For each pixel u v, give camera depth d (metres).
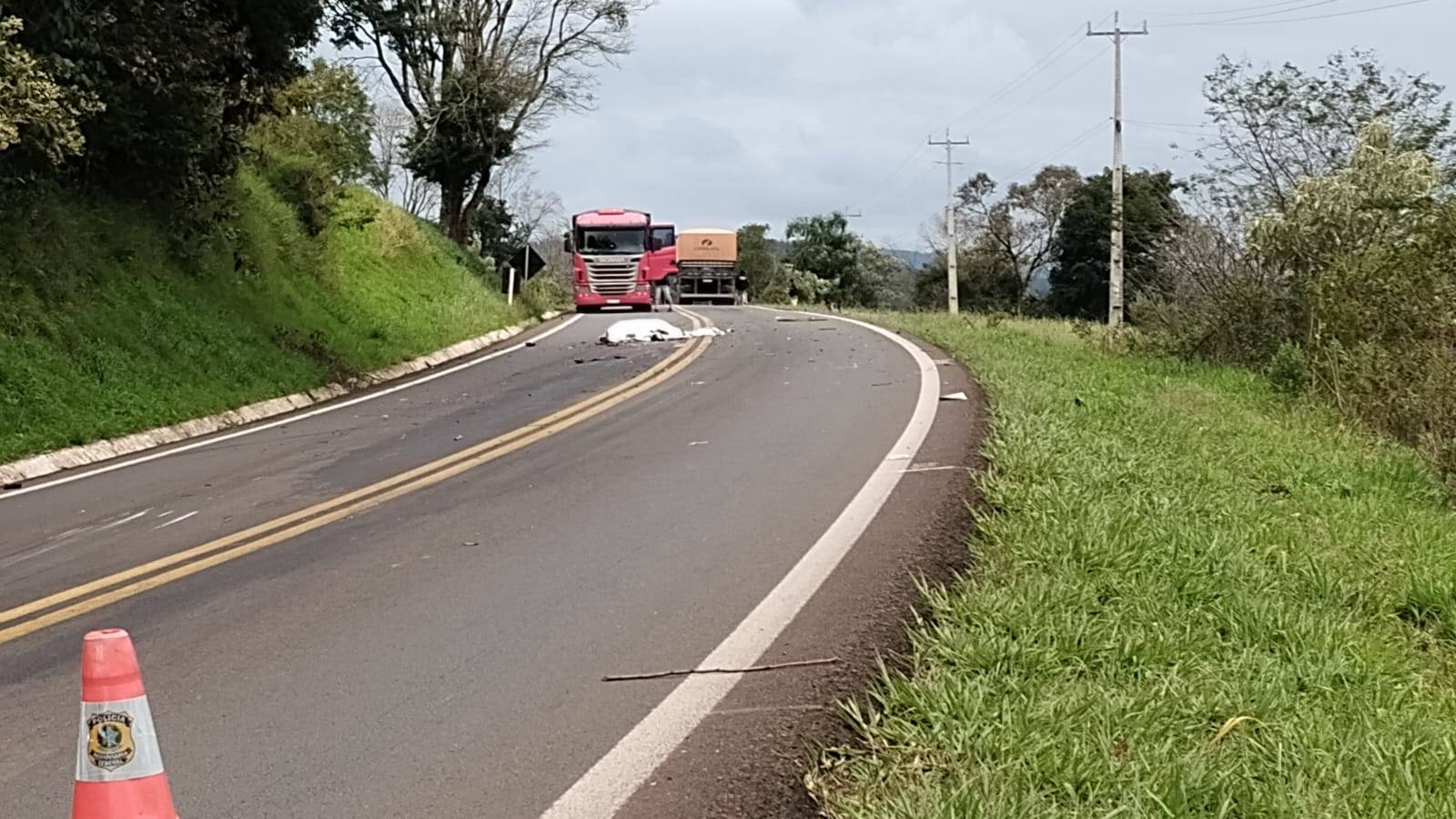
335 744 5.17
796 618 6.52
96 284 18.00
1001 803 4.11
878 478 10.05
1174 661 5.79
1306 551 8.39
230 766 4.98
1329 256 20.09
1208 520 8.92
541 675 5.89
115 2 17.77
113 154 19.91
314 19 21.59
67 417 14.54
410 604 7.12
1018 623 5.93
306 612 7.06
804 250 93.88
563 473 11.05
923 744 4.73
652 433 13.10
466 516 9.45
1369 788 4.60
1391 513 10.21
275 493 10.79
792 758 4.82
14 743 5.32
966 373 17.05
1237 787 4.41
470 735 5.21
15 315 15.77
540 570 7.75
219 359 18.42
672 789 4.63
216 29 19.36
